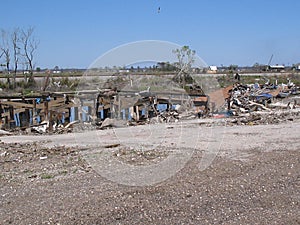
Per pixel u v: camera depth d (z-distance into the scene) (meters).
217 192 6.43
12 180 7.50
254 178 7.30
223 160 9.01
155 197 6.21
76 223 5.14
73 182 7.27
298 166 8.27
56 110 18.34
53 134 15.19
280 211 5.52
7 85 28.61
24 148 11.38
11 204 6.00
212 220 5.20
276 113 20.55
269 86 33.91
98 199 6.14
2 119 17.83
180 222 5.14
